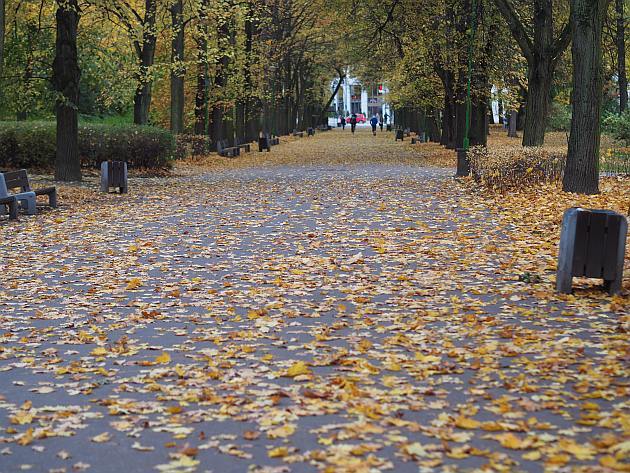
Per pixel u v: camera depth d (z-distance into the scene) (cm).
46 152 3366
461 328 893
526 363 754
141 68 3784
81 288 1165
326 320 950
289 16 6319
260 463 541
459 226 1698
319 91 10744
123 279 1218
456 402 654
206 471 531
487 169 2402
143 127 3519
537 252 1365
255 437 586
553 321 922
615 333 858
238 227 1753
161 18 3741
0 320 984
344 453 549
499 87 4312
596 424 595
